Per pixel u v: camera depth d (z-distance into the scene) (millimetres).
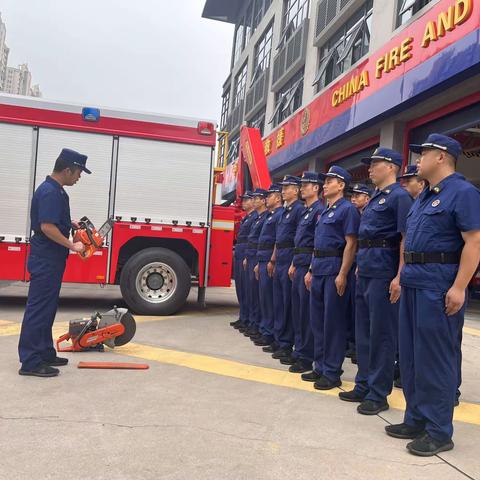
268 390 4031
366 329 3826
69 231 4488
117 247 7254
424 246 3000
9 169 7020
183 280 7406
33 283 4191
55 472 2463
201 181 7617
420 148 3109
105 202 7273
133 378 4199
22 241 6992
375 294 3625
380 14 11281
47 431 2971
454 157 3037
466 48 7570
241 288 6840
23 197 7039
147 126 7449
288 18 19562
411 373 3150
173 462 2625
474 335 6859
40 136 7117
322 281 4250
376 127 11172
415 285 3023
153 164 7457
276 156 17516
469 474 2615
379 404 3625
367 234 3707
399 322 3234
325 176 4375
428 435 2943
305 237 4707
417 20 9000
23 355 4145
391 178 3746
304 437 3055
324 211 4352
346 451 2871
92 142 7270
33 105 7102
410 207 3508
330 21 14617
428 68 8523
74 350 5082
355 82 11336
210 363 4828
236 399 3750
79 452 2701
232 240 7734
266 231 5863
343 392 3912
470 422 3500
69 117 7207
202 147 7641
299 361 4719
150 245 7738
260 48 23734
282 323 5246
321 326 4359
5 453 2654
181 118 7574
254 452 2797
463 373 4895
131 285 7238
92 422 3145
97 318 5203
